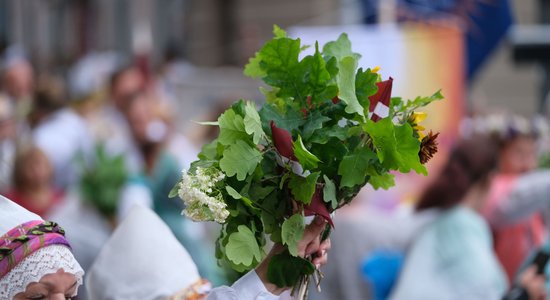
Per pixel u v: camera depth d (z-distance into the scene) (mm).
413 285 4844
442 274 4836
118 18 19234
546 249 4746
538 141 6793
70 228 5227
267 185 2633
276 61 2701
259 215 2621
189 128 9844
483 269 4809
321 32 6941
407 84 6840
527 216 5703
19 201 6203
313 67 2682
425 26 7070
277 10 15602
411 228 5000
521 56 9633
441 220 4938
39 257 2621
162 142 7000
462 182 4941
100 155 5574
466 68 7699
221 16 17578
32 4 20031
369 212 5371
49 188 6254
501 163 6352
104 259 3303
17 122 7949
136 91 7391
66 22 21312
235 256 2555
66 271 2654
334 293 5031
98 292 3289
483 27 7707
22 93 10086
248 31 16156
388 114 2682
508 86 14164
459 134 6844
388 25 7520
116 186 5504
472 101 9812
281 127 2637
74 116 8000
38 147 6266
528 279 4691
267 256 2691
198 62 17922
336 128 2639
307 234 2646
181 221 6012
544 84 11875
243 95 10016
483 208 5309
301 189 2576
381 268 4973
